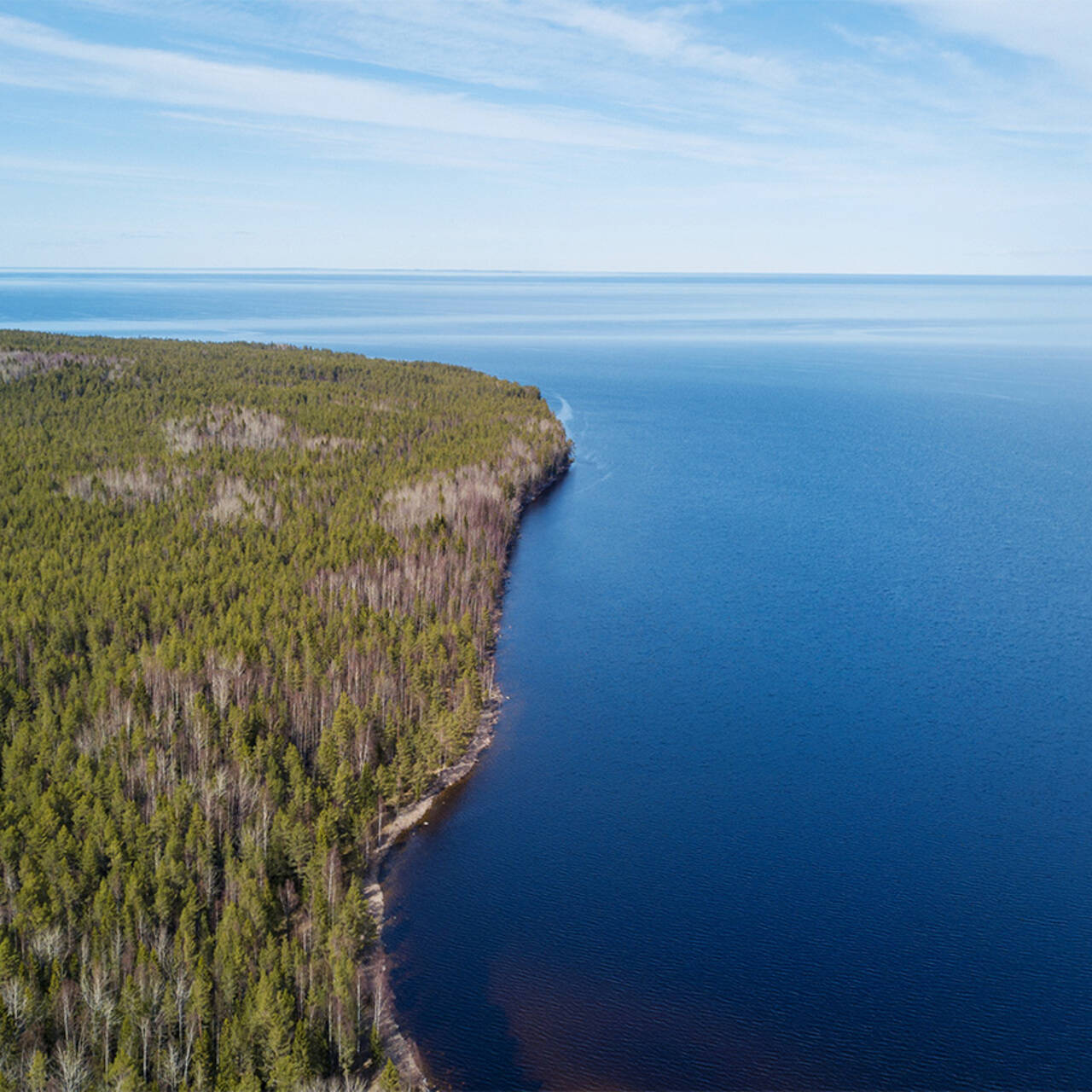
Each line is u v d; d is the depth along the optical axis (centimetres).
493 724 9512
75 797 7019
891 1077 5669
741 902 7062
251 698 8750
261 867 6531
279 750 7994
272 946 5881
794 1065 5722
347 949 6128
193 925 5997
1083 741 9438
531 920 6831
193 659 8950
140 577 10969
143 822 6850
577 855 7538
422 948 6544
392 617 10600
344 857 7019
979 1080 5659
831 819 8088
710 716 9819
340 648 9588
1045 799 8431
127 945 5838
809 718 9806
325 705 8719
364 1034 5772
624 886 7194
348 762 7962
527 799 8250
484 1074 5584
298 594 10938
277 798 7331
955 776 8775
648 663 11038
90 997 5438
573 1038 5859
